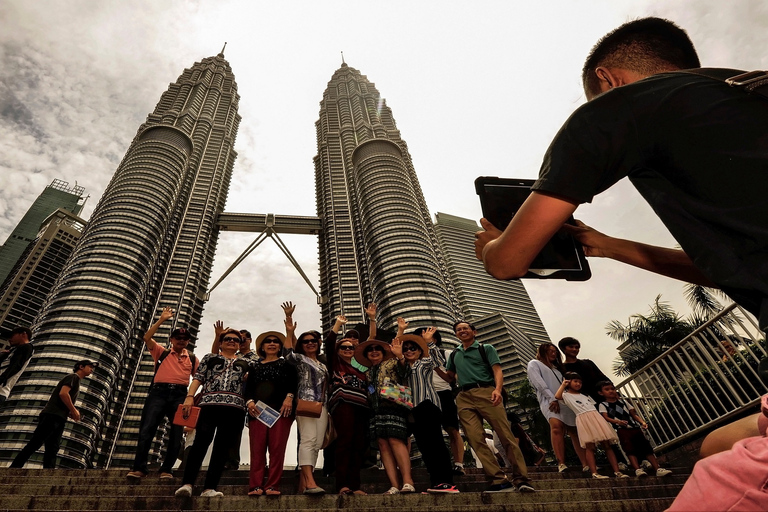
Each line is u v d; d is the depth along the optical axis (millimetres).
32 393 78188
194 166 148500
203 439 5355
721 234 972
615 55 1418
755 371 5852
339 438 5531
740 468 799
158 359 7473
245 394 5871
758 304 912
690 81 1104
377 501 4828
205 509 4656
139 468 6184
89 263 97938
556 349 8508
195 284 126750
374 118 174125
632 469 6766
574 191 1095
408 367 6469
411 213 125062
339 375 6199
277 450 5238
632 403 7918
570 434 7523
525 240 1173
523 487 5164
